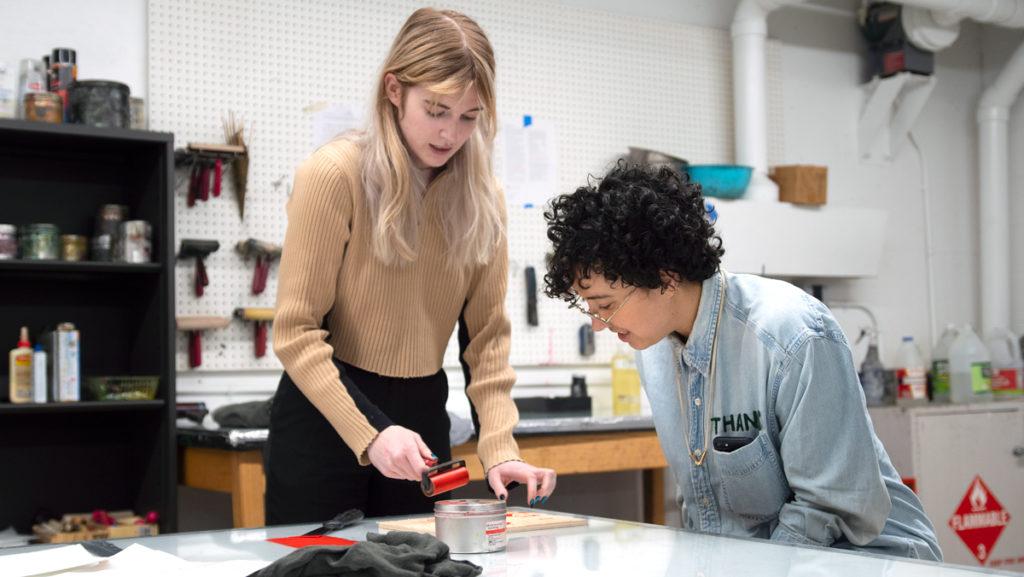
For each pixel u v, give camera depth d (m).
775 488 1.49
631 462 3.29
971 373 4.37
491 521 1.29
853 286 4.68
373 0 3.67
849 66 4.76
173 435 2.98
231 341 3.36
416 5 3.75
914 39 4.54
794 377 1.41
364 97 3.63
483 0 3.89
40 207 3.20
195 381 3.31
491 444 1.86
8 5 3.18
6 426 3.12
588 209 1.39
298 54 3.54
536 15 4.00
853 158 4.74
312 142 3.54
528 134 3.94
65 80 3.10
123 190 3.32
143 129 3.27
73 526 2.92
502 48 3.91
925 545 1.46
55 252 3.04
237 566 1.17
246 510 2.71
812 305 1.45
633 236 1.37
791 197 4.17
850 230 4.27
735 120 4.32
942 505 3.95
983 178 4.91
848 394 1.39
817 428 1.39
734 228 3.97
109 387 2.99
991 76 5.12
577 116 4.05
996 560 4.06
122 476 3.29
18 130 2.86
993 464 4.09
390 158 1.77
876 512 1.38
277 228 3.47
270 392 3.43
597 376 4.01
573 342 3.96
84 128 2.93
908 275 4.84
